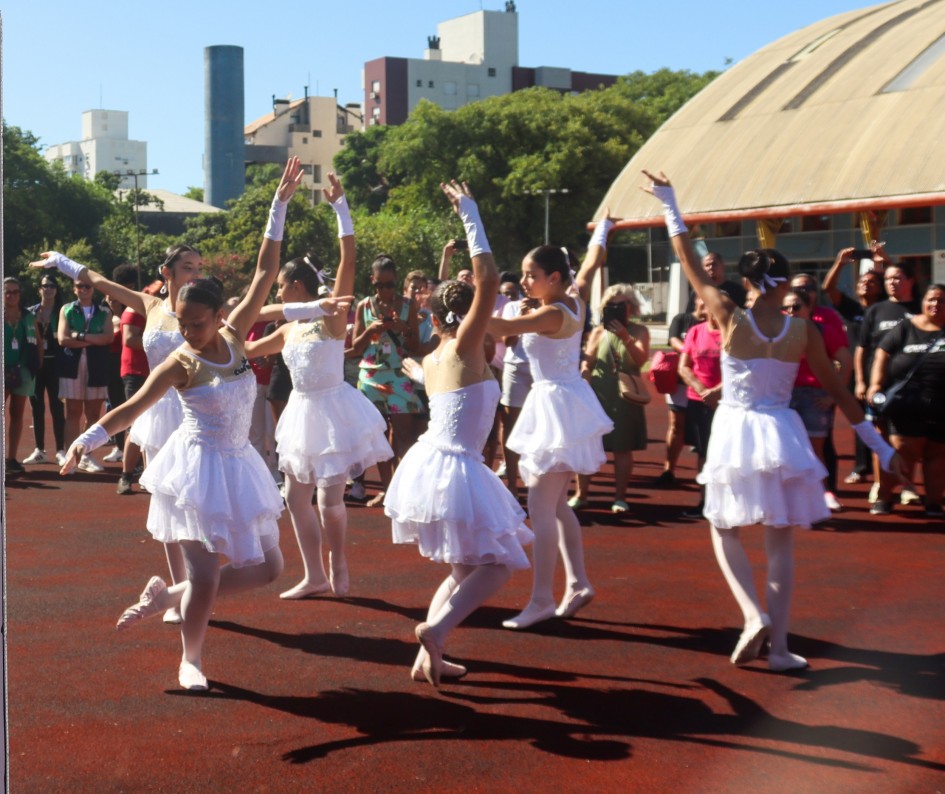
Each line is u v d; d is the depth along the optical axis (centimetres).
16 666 518
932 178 3528
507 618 611
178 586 487
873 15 4675
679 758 408
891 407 891
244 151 13650
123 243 8062
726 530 523
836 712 459
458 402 489
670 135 4575
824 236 4162
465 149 7025
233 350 477
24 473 1164
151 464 467
